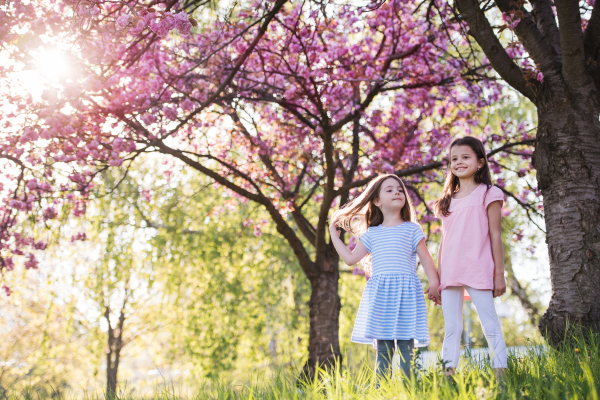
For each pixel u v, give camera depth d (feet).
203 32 21.06
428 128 28.37
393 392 7.25
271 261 38.29
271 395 8.24
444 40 21.94
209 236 36.88
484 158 10.24
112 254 37.93
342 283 38.63
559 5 12.12
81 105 15.84
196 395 9.46
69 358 45.68
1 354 45.42
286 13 20.18
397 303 9.61
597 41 13.55
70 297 39.75
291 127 25.80
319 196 30.07
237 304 36.24
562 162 12.91
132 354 45.73
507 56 13.96
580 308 11.83
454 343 9.29
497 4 14.43
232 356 35.17
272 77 22.49
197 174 39.40
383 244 10.25
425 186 30.01
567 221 12.53
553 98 13.34
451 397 6.64
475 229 9.64
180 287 38.60
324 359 24.44
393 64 24.61
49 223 30.48
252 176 26.32
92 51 14.49
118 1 10.12
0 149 17.65
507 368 8.69
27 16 13.32
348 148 28.04
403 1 21.30
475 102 24.57
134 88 17.92
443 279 9.74
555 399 6.10
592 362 8.23
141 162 39.47
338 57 21.61
